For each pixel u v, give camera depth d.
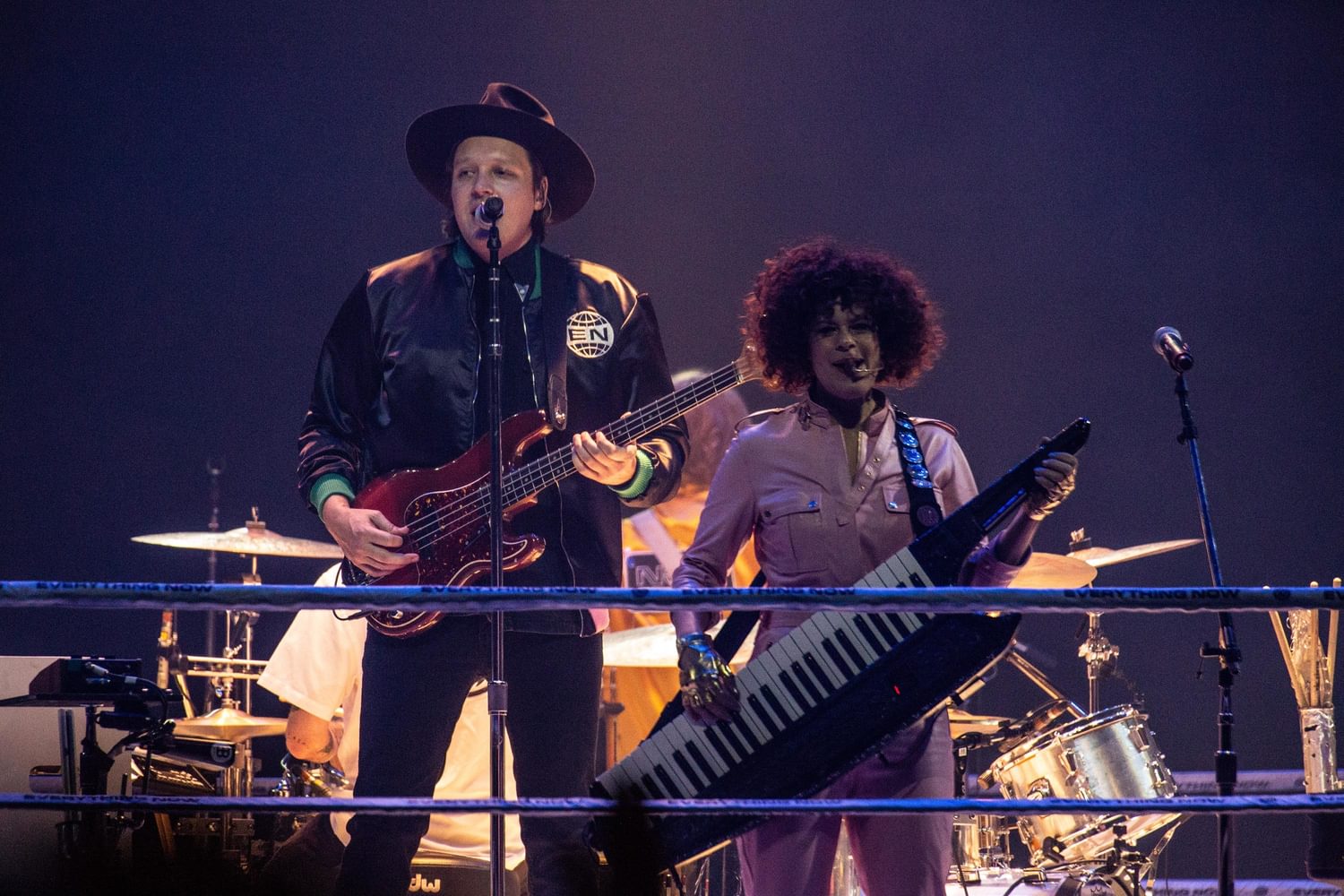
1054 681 21.53
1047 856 11.80
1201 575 22.53
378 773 8.02
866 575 6.96
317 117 23.62
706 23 24.16
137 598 4.96
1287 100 23.50
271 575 22.67
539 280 9.02
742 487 7.38
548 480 8.37
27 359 22.83
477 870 10.94
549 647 8.21
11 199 23.03
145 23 23.30
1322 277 23.12
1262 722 21.36
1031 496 6.71
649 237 24.11
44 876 10.04
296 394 23.20
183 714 15.58
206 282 23.28
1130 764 11.55
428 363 8.65
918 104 24.05
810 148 24.11
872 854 6.89
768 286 7.82
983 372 23.62
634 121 24.20
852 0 24.09
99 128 23.23
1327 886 13.41
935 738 6.98
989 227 23.86
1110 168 23.73
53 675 9.27
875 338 7.42
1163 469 23.00
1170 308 23.36
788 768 6.60
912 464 7.20
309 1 23.58
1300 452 22.77
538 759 8.16
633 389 9.02
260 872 11.65
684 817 6.64
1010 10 23.94
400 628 8.03
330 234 23.52
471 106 8.98
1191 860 18.02
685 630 6.94
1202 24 23.64
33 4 23.00
